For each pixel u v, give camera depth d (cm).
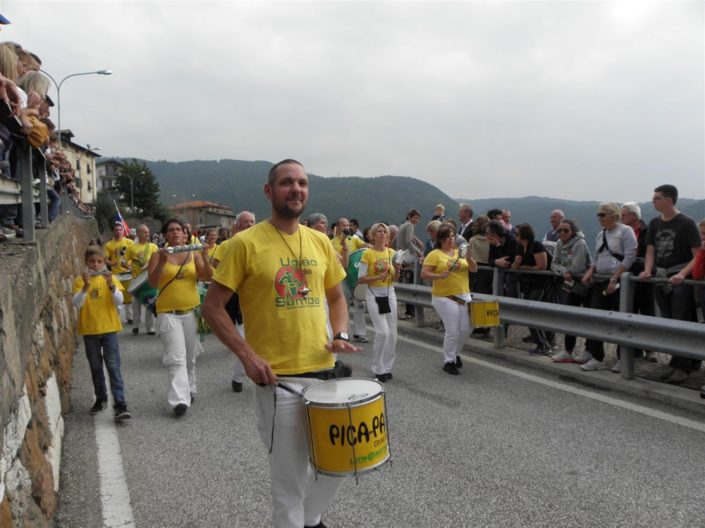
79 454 444
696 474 380
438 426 484
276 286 262
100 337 539
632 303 601
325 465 244
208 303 262
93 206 4584
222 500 364
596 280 658
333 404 239
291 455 261
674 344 520
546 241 1045
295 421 260
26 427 305
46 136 497
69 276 894
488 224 854
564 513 334
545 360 678
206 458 432
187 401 542
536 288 787
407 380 634
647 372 614
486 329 852
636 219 732
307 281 270
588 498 351
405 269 1137
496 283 809
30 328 371
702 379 575
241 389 621
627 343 561
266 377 250
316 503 279
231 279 260
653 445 429
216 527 332
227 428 500
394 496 360
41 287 477
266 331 263
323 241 289
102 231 4441
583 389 582
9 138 480
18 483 270
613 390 576
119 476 402
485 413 514
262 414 267
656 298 626
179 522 337
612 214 637
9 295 283
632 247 631
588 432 459
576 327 623
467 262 669
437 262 653
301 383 262
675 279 561
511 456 418
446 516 334
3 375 247
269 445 264
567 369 632
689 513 331
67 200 1373
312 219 794
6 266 352
